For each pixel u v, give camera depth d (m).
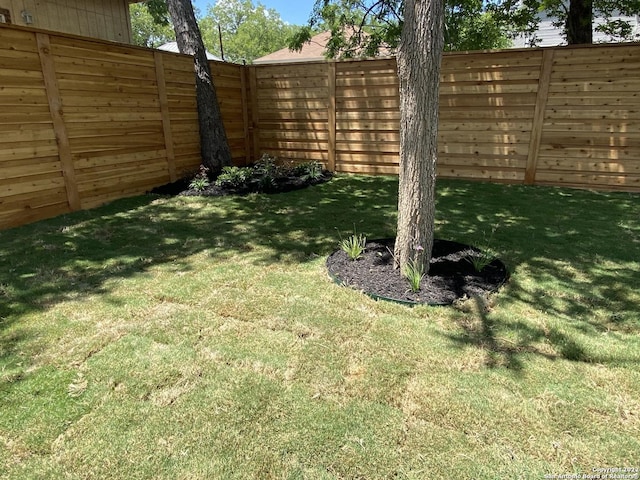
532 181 6.36
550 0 7.66
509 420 1.65
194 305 2.62
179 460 1.48
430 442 1.55
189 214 4.86
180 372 1.96
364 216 4.76
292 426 1.63
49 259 3.42
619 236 3.92
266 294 2.76
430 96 2.64
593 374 1.93
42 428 1.62
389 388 1.84
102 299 2.71
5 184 4.19
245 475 1.42
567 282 2.91
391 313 2.49
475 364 2.01
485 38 10.43
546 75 5.87
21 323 2.40
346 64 7.08
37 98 4.38
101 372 1.95
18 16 6.41
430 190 2.82
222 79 7.37
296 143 7.91
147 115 5.85
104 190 5.32
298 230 4.23
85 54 4.85
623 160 5.78
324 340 2.22
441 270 3.06
